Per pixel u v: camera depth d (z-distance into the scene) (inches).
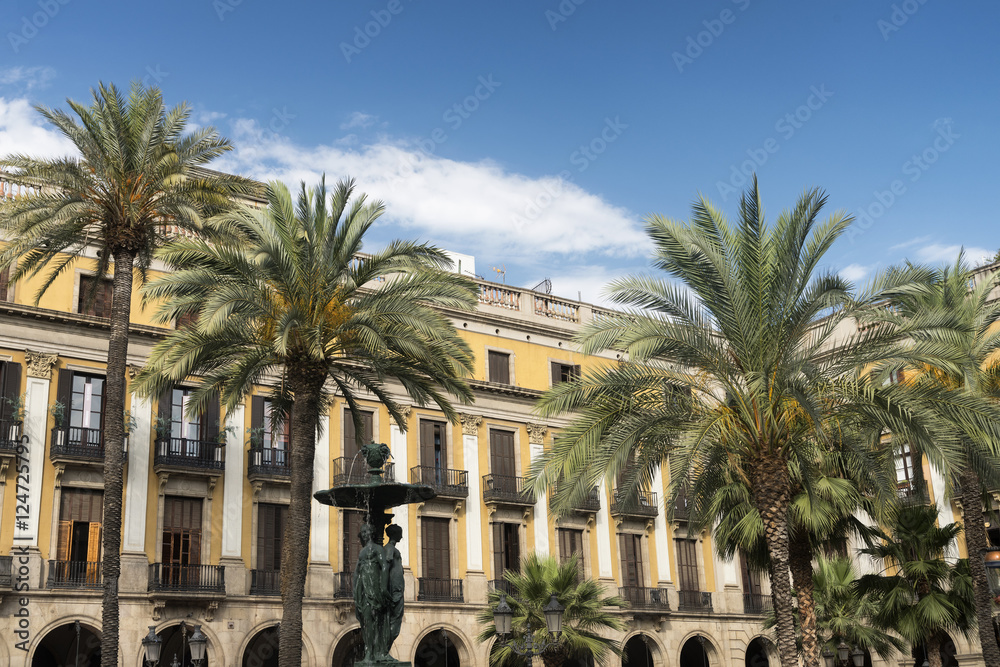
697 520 961.5
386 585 708.7
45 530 1203.2
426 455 1535.4
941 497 1608.0
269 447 1379.2
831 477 963.3
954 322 753.0
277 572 1347.2
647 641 1651.1
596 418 773.9
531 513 1596.9
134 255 999.6
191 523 1309.1
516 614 1176.8
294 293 905.5
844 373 788.6
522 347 1675.7
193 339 912.3
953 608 983.0
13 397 1216.8
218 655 1268.5
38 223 960.9
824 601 1262.3
